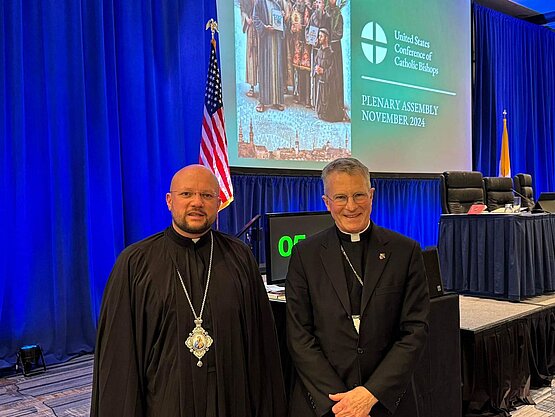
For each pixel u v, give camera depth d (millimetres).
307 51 6148
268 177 5832
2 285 3873
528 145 9680
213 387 1649
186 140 5117
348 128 6617
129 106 4664
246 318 1762
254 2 5641
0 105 3854
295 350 1765
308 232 2889
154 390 1634
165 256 1726
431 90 7746
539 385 3701
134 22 4660
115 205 4566
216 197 1747
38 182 4086
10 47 3898
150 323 1649
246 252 1870
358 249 1812
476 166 8672
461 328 3182
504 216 4453
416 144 7527
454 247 4859
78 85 4250
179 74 4973
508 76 9156
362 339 1709
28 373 3801
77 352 4242
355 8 6680
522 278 4410
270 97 5801
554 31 10305
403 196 7449
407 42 7371
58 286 4113
